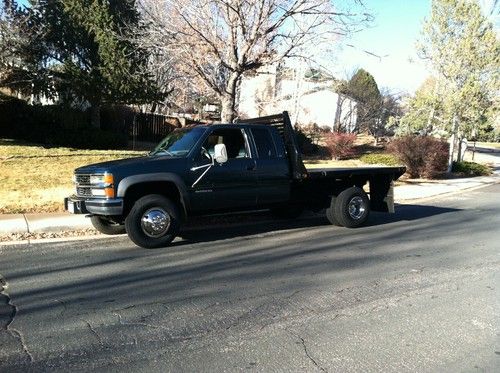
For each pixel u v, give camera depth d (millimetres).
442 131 24797
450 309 5133
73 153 16578
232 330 4500
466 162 26203
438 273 6520
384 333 4484
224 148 7625
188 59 12102
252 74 13391
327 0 11625
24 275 6199
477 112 22922
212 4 11672
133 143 23875
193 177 7957
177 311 4965
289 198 9156
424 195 16719
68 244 8008
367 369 3789
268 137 8906
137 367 3754
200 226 9766
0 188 11570
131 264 6781
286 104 18281
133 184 7508
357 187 10023
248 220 10523
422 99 23422
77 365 3771
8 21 19734
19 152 15906
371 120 37562
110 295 5449
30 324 4574
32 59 20797
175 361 3867
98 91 20812
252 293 5566
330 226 10023
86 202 7555
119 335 4352
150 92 20891
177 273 6359
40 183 12289
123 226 8805
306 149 28906
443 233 9477
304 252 7633
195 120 27922
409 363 3902
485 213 12594
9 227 8867
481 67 22219
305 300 5352
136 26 16797
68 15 20391
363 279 6180
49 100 23969
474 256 7547
